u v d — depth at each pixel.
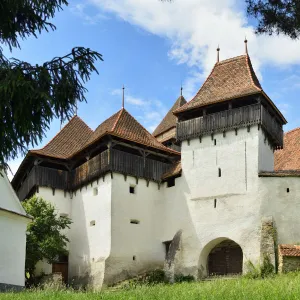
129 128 36.66
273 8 17.44
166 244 36.16
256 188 32.16
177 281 32.84
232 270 33.19
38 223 33.31
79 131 42.06
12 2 9.56
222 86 36.22
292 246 29.22
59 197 37.75
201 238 33.50
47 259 34.03
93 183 36.25
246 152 33.16
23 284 25.91
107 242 33.69
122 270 33.56
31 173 37.91
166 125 46.06
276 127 35.91
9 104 9.09
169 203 36.31
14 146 9.69
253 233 31.39
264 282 19.30
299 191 31.02
